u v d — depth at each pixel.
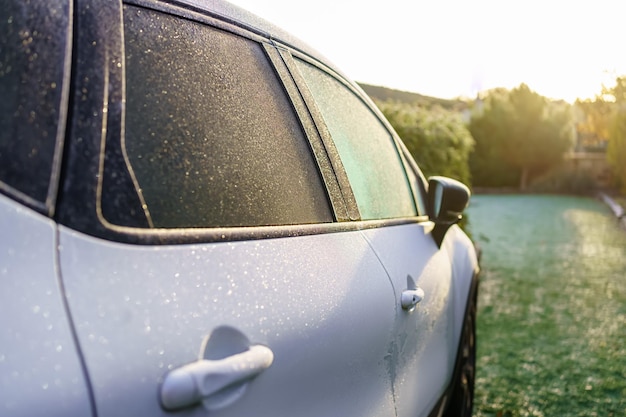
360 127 2.39
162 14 1.46
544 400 3.85
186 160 1.35
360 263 1.80
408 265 2.17
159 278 1.13
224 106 1.54
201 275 1.21
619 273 8.01
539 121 24.88
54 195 1.05
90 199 1.10
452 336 2.76
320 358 1.45
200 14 1.60
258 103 1.69
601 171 24.91
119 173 1.17
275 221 1.55
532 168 25.52
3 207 0.98
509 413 3.65
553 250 10.02
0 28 1.11
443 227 2.72
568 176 25.05
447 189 2.70
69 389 0.93
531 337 5.15
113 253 1.09
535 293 6.80
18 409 0.87
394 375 1.92
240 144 1.54
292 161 1.74
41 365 0.92
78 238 1.06
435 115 8.55
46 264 0.99
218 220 1.37
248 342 1.23
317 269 1.56
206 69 1.53
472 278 3.25
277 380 1.29
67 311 0.98
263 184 1.57
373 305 1.76
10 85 1.08
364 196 2.14
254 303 1.29
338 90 2.31
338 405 1.53
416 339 2.17
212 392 1.11
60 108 1.11
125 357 1.01
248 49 1.76
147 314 1.08
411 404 2.09
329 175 1.90
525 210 17.67
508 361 4.55
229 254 1.31
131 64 1.31
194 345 1.12
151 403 1.02
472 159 25.27
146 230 1.18
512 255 9.47
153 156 1.28
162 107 1.35
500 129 25.03
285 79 1.88
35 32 1.14
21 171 1.03
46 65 1.13
